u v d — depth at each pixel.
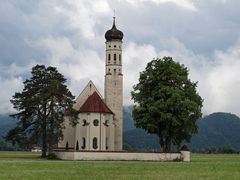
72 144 115.00
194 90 88.62
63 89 94.94
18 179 37.69
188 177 41.12
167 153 84.50
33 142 92.31
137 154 84.62
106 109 114.12
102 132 110.94
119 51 123.56
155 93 86.25
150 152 84.62
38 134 92.50
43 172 46.06
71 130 115.50
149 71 89.38
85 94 120.81
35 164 64.31
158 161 82.25
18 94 94.81
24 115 93.88
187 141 90.25
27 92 94.56
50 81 95.69
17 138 94.00
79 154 84.62
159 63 88.94
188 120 86.25
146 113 86.25
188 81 89.31
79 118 110.62
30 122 94.25
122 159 84.69
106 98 121.62
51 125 93.12
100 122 111.00
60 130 93.38
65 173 44.59
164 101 85.44
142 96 88.88
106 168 53.66
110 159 84.69
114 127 118.44
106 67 123.50
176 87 88.19
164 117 83.25
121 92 121.81
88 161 78.31
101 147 110.38
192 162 78.75
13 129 94.25
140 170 50.47
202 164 69.12
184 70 90.50
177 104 83.81
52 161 76.94
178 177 41.03
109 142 113.50
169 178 39.78
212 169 54.53
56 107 93.94
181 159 84.62
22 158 92.06
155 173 45.69
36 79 96.56
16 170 49.53
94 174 43.31
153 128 86.06
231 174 45.50
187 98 88.19
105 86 122.75
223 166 62.94
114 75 122.50
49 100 93.38
